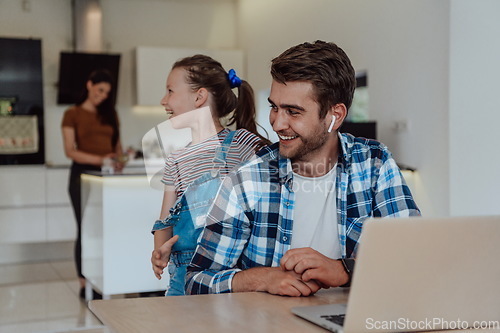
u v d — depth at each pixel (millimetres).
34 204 5953
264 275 1559
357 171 1771
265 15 6270
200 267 1706
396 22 4082
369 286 1128
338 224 1751
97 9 6574
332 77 1611
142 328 1211
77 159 5031
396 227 1116
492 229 1184
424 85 3828
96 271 3781
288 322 1250
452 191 3600
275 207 1735
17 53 6129
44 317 4039
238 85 2217
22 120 6176
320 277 1506
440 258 1165
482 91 3430
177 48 6746
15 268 5848
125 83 6961
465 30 3494
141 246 3600
